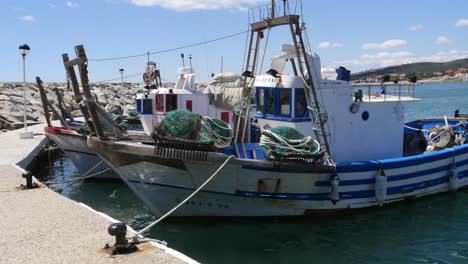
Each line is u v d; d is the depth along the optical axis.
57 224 6.96
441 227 9.55
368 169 9.95
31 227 6.82
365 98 11.89
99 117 10.67
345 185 9.78
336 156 10.62
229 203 9.38
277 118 10.51
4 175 11.16
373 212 10.32
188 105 15.07
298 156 9.02
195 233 9.33
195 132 9.03
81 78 9.43
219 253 8.46
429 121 16.27
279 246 8.66
